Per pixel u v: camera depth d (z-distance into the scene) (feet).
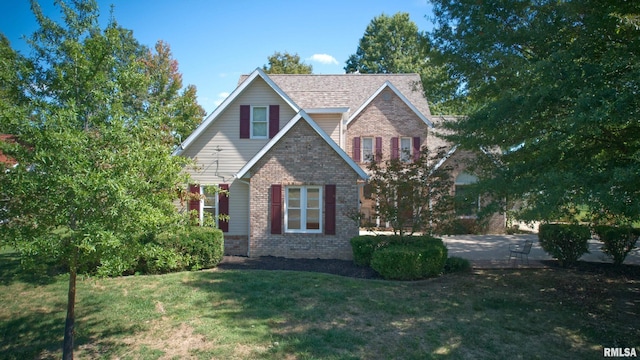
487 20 33.99
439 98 44.83
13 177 18.98
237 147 58.34
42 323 29.50
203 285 36.47
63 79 21.93
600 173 22.65
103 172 18.90
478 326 27.37
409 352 23.43
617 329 27.12
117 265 19.89
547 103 27.25
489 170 32.83
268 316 28.78
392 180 42.70
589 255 52.03
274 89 58.18
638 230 43.78
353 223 50.06
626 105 21.47
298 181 50.72
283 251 50.60
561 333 26.45
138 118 23.34
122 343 25.50
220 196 56.85
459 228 42.52
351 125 78.48
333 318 28.43
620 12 25.00
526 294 34.58
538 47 32.01
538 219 25.04
